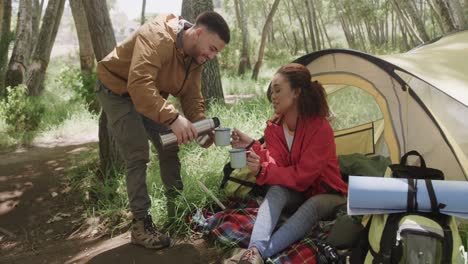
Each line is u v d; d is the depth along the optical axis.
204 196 3.51
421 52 3.87
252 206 3.38
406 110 3.09
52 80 14.48
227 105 6.99
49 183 4.82
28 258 3.34
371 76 3.27
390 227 2.29
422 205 2.30
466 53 3.65
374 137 4.17
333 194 3.00
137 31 2.89
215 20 2.76
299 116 2.98
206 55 2.86
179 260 2.85
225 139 2.86
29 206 4.37
